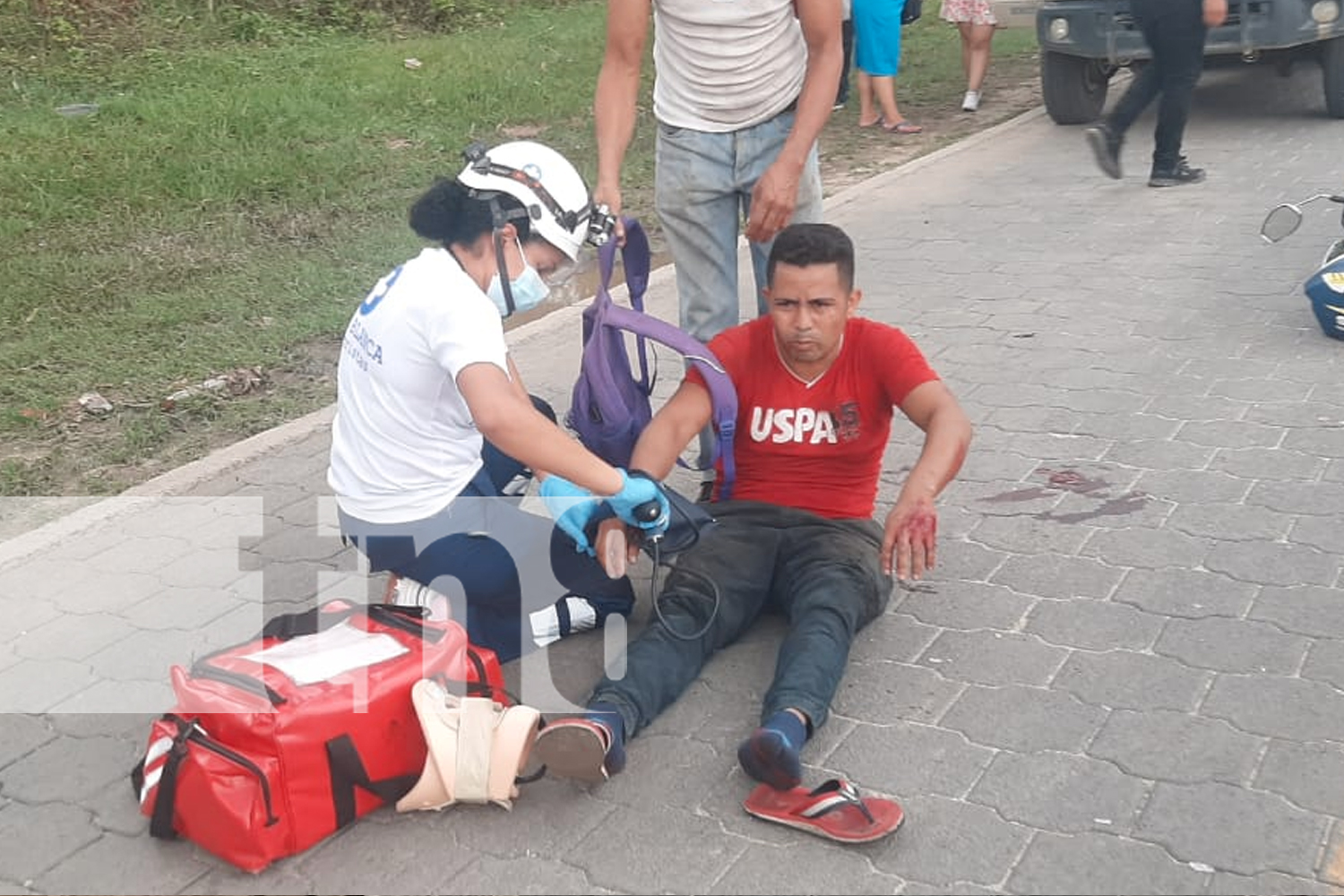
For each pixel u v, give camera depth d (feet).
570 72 37.01
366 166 28.30
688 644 11.37
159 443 17.49
